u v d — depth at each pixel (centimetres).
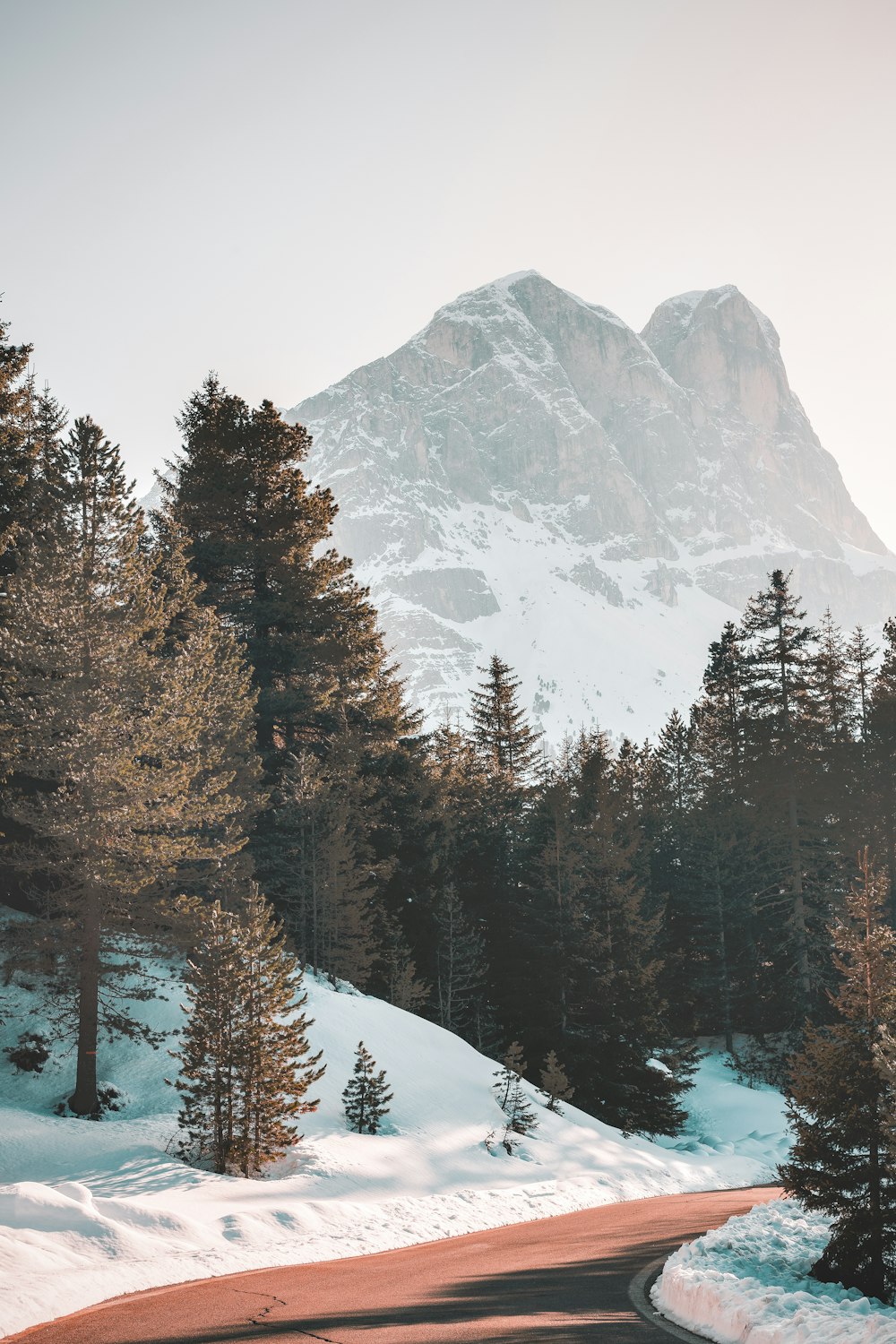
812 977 5200
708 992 5691
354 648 4406
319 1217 2022
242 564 4288
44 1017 2944
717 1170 3784
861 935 1689
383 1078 3125
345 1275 1547
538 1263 1684
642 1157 3616
